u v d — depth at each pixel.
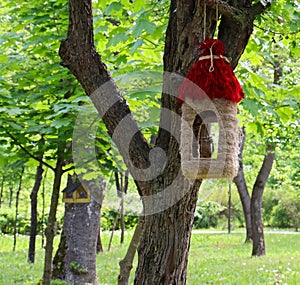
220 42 2.96
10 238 20.19
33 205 12.12
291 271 10.66
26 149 6.34
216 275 10.10
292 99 5.61
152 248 3.51
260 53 5.42
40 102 6.16
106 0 5.21
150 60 5.62
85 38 3.52
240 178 17.78
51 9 5.90
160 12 5.09
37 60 6.14
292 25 4.77
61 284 8.07
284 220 29.62
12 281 9.20
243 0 3.52
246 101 5.06
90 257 8.41
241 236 22.44
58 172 6.39
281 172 17.48
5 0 6.54
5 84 6.28
